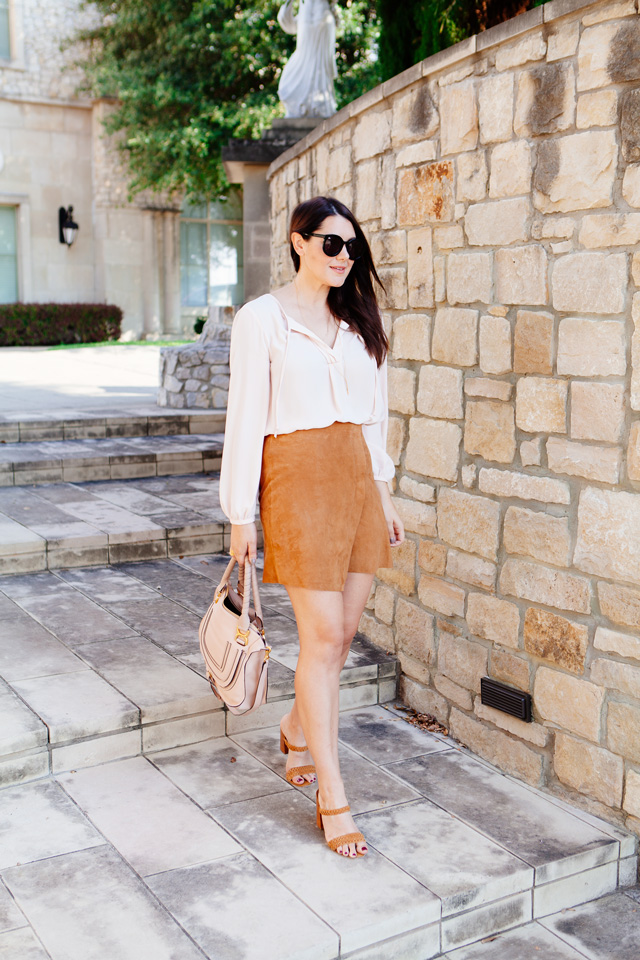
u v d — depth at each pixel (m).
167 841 2.34
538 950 2.20
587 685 2.55
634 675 2.40
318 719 2.30
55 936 1.95
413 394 3.20
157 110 16.19
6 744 2.55
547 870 2.31
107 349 15.84
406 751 2.98
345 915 2.05
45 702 2.80
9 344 17.25
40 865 2.21
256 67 15.61
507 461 2.77
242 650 2.33
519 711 2.75
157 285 19.11
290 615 3.80
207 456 6.23
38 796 2.55
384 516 2.41
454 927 2.17
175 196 19.02
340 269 2.21
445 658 3.12
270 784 2.67
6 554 4.16
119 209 18.41
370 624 3.59
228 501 2.27
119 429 6.87
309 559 2.19
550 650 2.66
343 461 2.25
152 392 9.41
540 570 2.67
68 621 3.57
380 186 3.32
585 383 2.46
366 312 2.34
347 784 2.72
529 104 2.54
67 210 18.02
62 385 9.95
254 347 2.19
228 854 2.29
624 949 2.21
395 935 2.07
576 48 2.38
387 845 2.37
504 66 2.62
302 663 2.30
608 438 2.41
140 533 4.47
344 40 14.83
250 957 1.90
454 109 2.84
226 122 15.08
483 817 2.55
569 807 2.62
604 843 2.42
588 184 2.38
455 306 2.93
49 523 4.60
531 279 2.60
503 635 2.83
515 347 2.69
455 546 3.03
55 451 6.07
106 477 5.88
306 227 2.20
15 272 18.22
